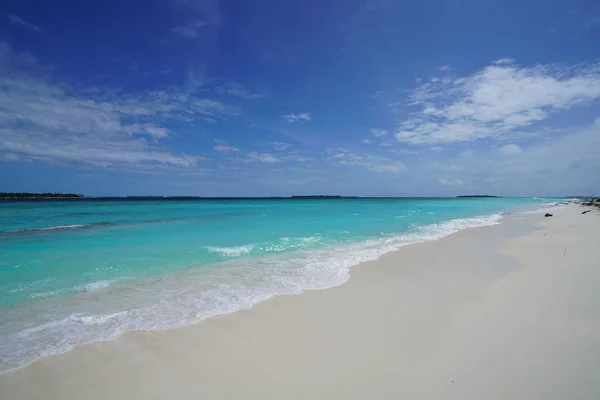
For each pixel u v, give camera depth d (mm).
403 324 5578
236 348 4848
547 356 4277
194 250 12445
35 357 4629
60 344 5020
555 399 3416
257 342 5035
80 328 5609
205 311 6398
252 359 4512
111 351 4809
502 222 25516
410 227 21266
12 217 26000
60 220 23766
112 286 8008
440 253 12219
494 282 8023
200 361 4492
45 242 13883
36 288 7758
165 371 4258
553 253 11555
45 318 6023
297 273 9359
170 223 22562
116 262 10367
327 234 17531
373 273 9320
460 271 9391
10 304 6730
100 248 12570
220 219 26172
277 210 41125
